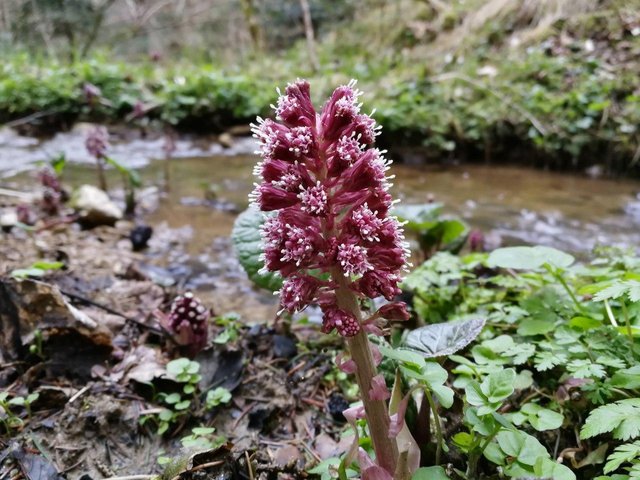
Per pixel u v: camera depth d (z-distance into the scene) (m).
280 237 0.19
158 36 2.23
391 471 0.20
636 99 0.84
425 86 1.10
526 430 0.25
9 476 0.25
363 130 0.20
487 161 0.95
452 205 0.69
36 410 0.29
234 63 1.69
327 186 0.20
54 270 0.44
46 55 1.78
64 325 0.32
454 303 0.37
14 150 0.95
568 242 0.56
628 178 0.82
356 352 0.20
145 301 0.41
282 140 0.19
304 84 0.20
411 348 0.24
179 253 0.54
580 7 1.12
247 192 0.74
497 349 0.26
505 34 1.23
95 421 0.28
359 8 1.81
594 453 0.23
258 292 0.46
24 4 1.80
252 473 0.25
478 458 0.23
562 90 0.97
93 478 0.26
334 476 0.21
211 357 0.33
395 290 0.19
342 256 0.19
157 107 1.17
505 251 0.31
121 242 0.56
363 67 1.33
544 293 0.32
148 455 0.27
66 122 1.16
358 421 0.25
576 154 0.86
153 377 0.31
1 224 0.55
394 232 0.20
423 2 1.52
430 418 0.26
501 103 0.96
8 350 0.32
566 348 0.27
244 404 0.31
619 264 0.36
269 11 2.03
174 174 0.83
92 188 0.63
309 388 0.32
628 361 0.25
